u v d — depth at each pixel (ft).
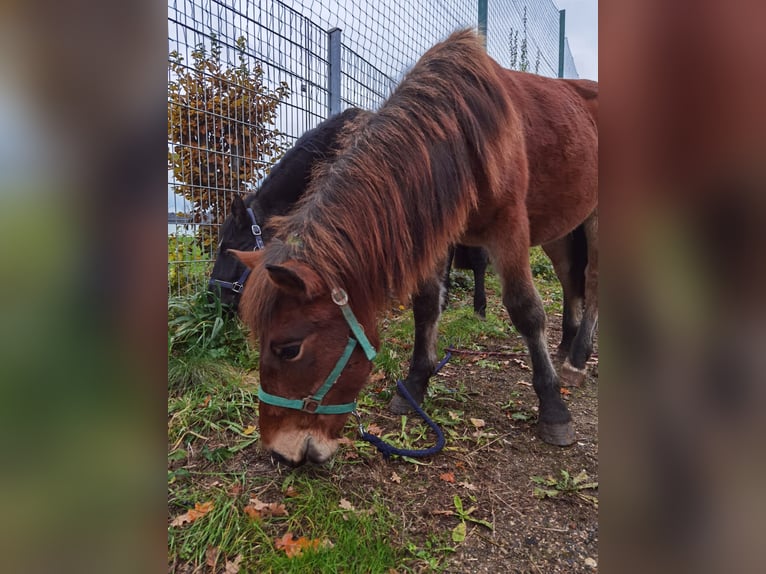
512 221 6.58
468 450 6.58
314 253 4.58
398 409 7.64
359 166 5.12
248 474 5.80
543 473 6.09
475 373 9.68
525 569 4.49
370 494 5.50
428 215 5.41
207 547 4.52
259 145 12.93
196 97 11.01
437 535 4.90
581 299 10.81
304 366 4.56
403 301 5.40
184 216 11.72
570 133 8.11
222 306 9.73
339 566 4.35
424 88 5.79
